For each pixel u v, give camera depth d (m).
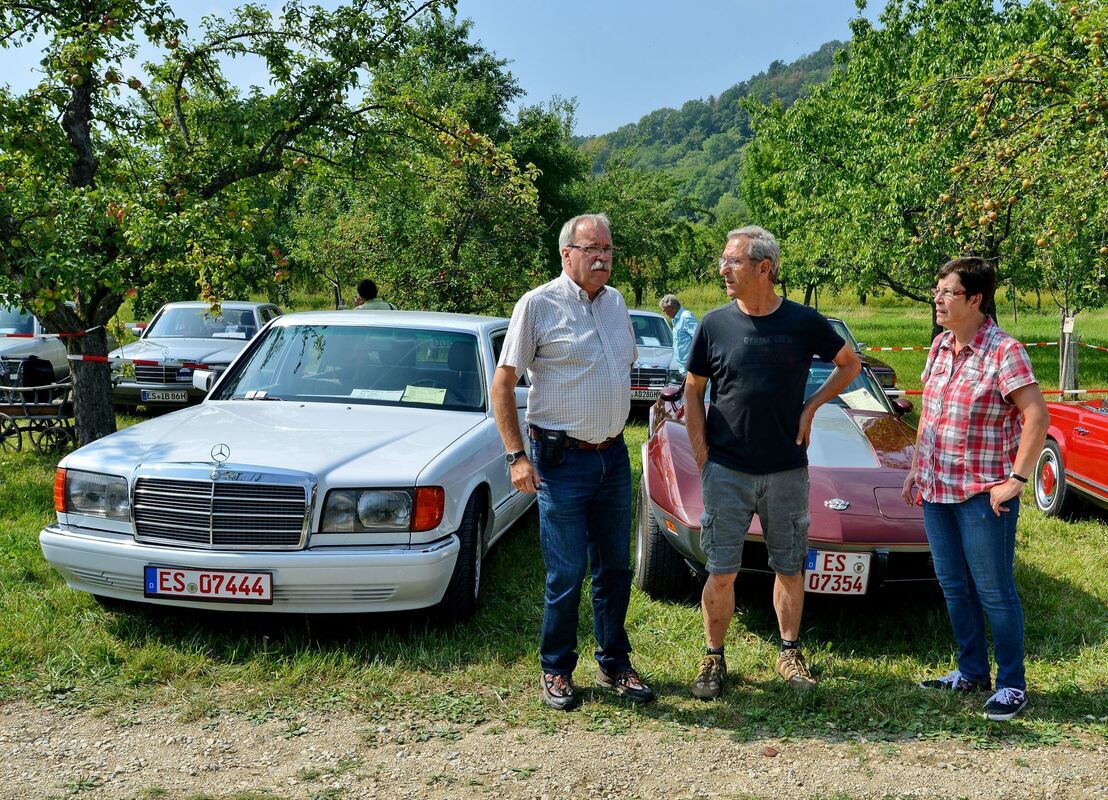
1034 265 13.05
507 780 3.02
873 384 5.99
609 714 3.52
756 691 3.75
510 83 29.59
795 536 3.72
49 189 6.73
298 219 18.36
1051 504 6.91
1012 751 3.25
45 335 11.75
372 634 4.23
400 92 9.36
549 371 3.47
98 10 7.18
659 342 12.62
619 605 3.69
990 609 3.52
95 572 4.02
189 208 6.95
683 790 2.97
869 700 3.64
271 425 4.62
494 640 4.23
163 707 3.53
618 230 33.66
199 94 8.73
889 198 14.90
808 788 2.98
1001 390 3.41
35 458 8.05
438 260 16.67
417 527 3.97
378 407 5.08
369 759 3.15
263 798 2.87
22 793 2.89
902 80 17.08
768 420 3.58
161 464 3.97
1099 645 4.29
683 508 4.43
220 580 3.84
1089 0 7.24
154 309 14.21
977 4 15.84
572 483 3.48
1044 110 7.39
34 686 3.67
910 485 3.83
